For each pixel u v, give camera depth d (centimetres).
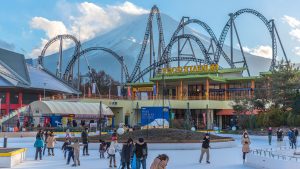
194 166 3036
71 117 8550
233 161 3403
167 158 1273
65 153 3653
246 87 10844
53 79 14212
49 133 3947
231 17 12119
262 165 2834
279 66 8556
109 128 8462
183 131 5212
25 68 13638
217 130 8838
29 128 7600
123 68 14050
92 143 4712
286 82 8150
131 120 10394
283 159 2630
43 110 8431
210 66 11025
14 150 3203
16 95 12800
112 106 10144
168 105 9994
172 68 11750
